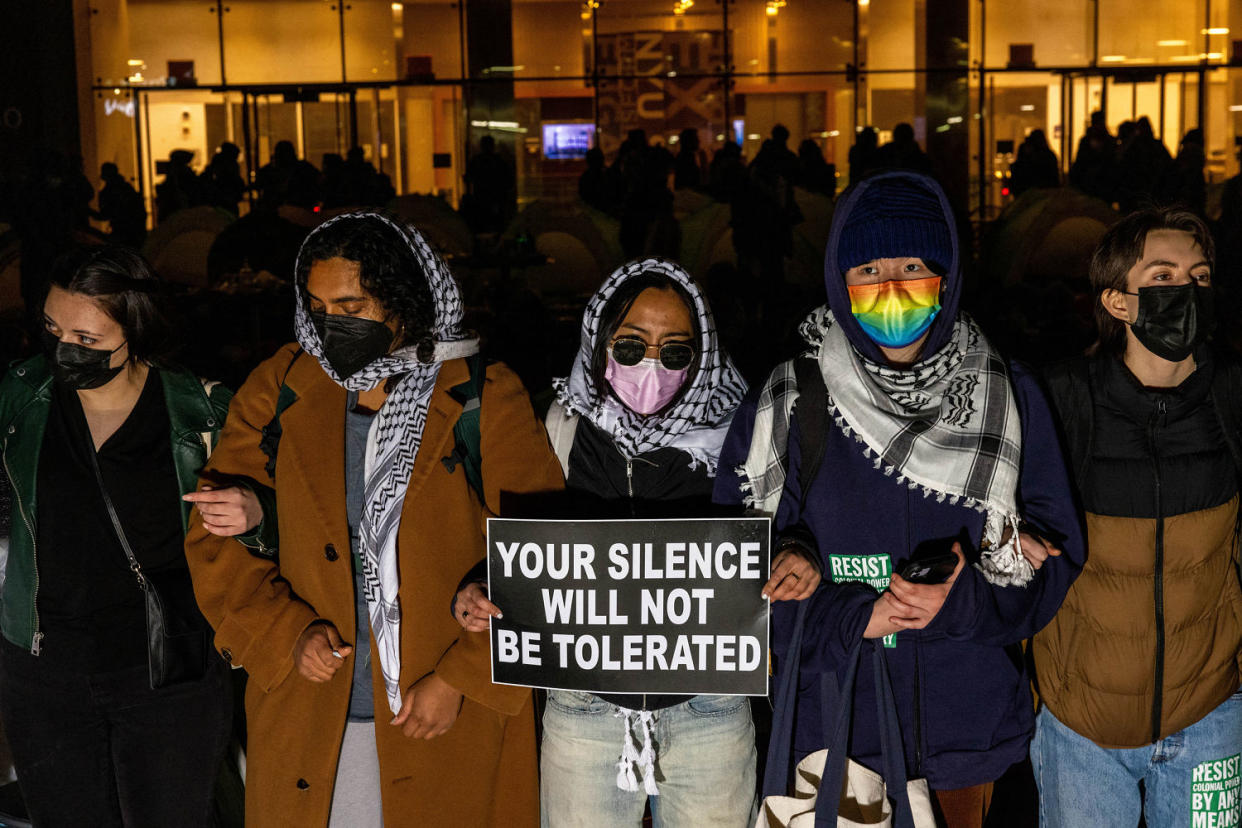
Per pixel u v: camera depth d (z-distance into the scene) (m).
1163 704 2.49
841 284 2.28
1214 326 2.47
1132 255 2.43
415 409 2.38
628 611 2.24
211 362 6.93
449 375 2.41
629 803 2.42
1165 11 18.12
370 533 2.36
